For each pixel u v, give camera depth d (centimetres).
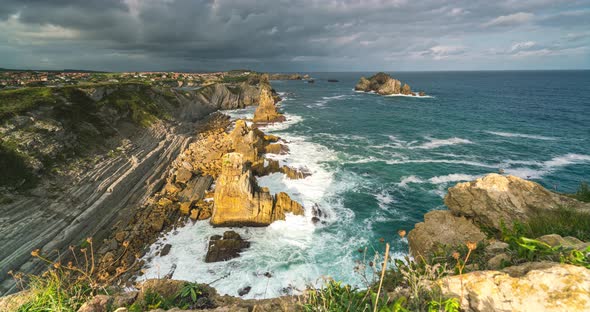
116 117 4441
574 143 4697
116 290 567
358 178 3359
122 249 2133
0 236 1883
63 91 3997
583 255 393
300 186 3133
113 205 2638
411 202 2798
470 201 1052
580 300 316
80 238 2202
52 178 2602
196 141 4841
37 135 2944
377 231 2319
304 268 1911
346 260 1977
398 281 496
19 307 465
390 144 4838
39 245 1966
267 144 4559
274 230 2338
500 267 466
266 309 473
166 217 2500
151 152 3753
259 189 2545
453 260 583
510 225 918
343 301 416
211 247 2083
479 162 3869
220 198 2362
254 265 1942
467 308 376
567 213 828
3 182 2317
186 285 569
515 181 1025
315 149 4506
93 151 3319
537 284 354
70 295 509
